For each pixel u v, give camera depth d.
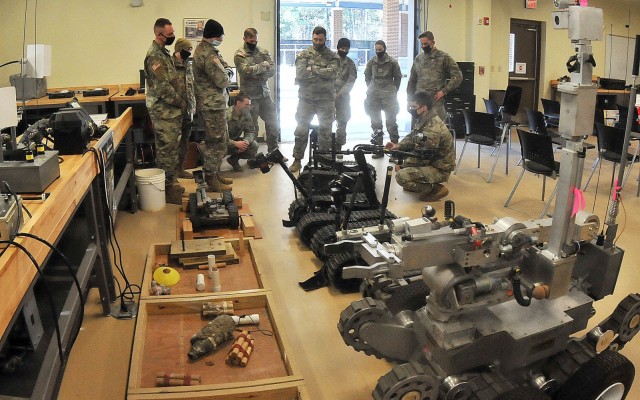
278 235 4.23
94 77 7.48
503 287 2.02
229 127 6.16
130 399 2.04
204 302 2.86
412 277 2.78
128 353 2.65
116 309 3.05
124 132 4.27
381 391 1.94
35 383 1.85
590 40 1.90
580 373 2.00
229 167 6.48
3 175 2.02
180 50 4.90
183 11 7.62
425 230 1.93
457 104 8.86
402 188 5.63
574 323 2.22
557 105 7.57
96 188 2.95
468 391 1.99
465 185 5.81
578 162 1.94
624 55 6.99
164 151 4.91
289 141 8.37
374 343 2.21
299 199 4.27
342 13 9.05
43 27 7.15
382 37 9.39
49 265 2.79
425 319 2.09
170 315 2.85
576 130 1.90
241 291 2.94
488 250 1.94
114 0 7.35
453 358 1.99
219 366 2.45
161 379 2.26
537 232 2.04
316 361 2.62
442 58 7.00
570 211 1.98
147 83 4.87
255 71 6.33
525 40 10.15
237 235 4.16
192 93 5.06
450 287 1.95
